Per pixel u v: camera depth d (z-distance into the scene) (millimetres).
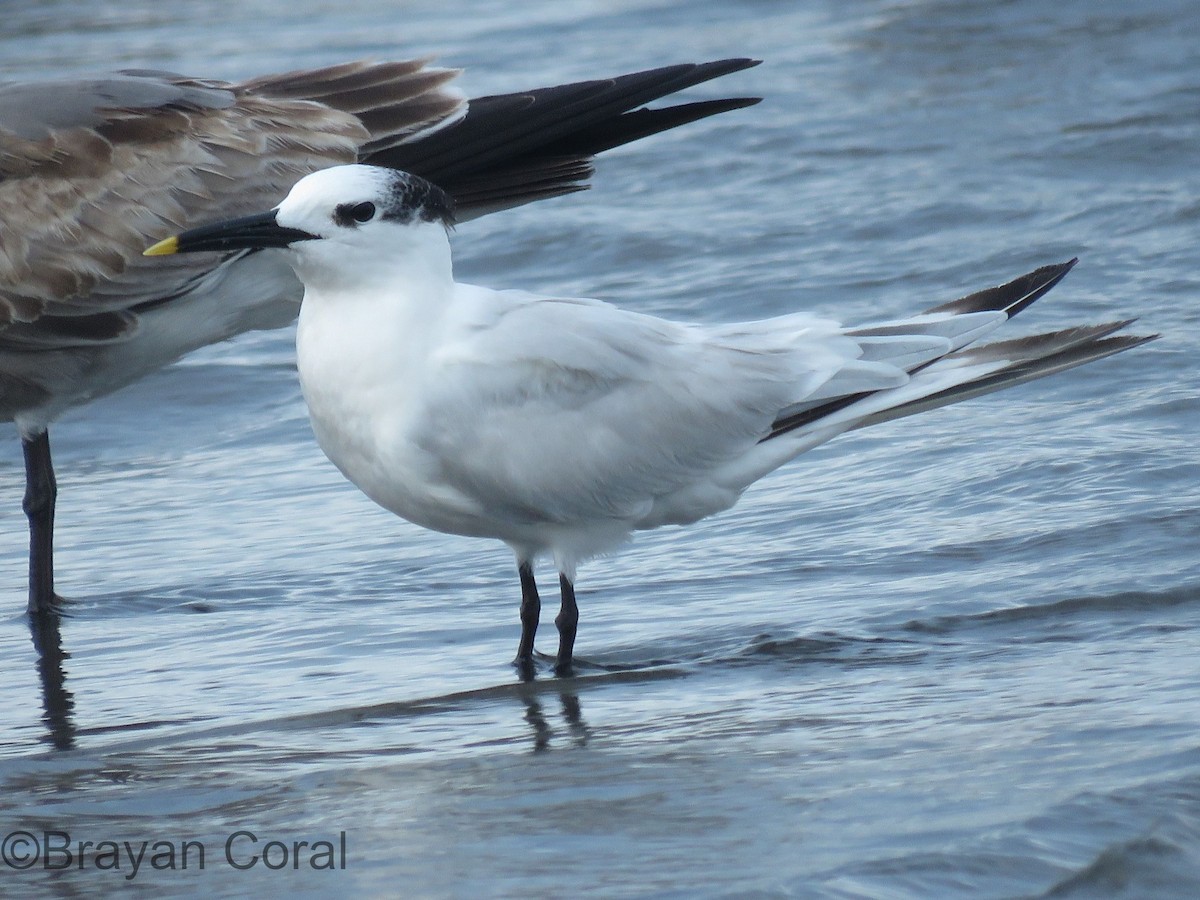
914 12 29516
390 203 10547
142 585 12797
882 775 8195
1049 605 10898
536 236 20359
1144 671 9586
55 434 16625
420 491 10945
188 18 33219
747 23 30312
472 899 7133
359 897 7262
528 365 10695
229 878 7586
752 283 18484
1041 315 16672
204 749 9523
